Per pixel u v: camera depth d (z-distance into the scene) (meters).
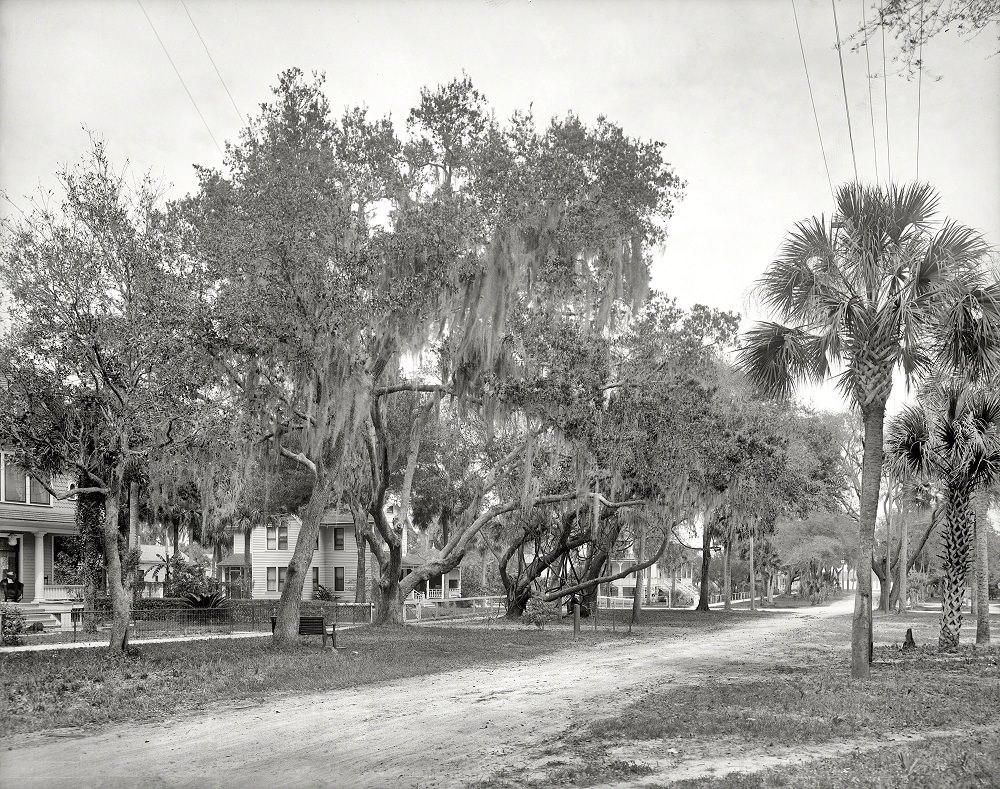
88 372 20.38
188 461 24.44
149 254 20.52
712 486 31.36
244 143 23.88
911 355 18.05
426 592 58.72
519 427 34.47
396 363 27.30
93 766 9.72
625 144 25.03
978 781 8.22
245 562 61.38
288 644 23.28
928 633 32.81
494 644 26.95
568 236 24.83
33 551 35.06
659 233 27.33
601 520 38.44
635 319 29.05
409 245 23.33
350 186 23.78
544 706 14.01
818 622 42.34
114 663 19.02
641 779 8.77
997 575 68.38
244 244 21.33
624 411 28.88
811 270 17.52
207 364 21.27
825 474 44.50
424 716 13.12
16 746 10.95
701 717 12.28
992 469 22.70
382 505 33.47
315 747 10.76
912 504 48.19
